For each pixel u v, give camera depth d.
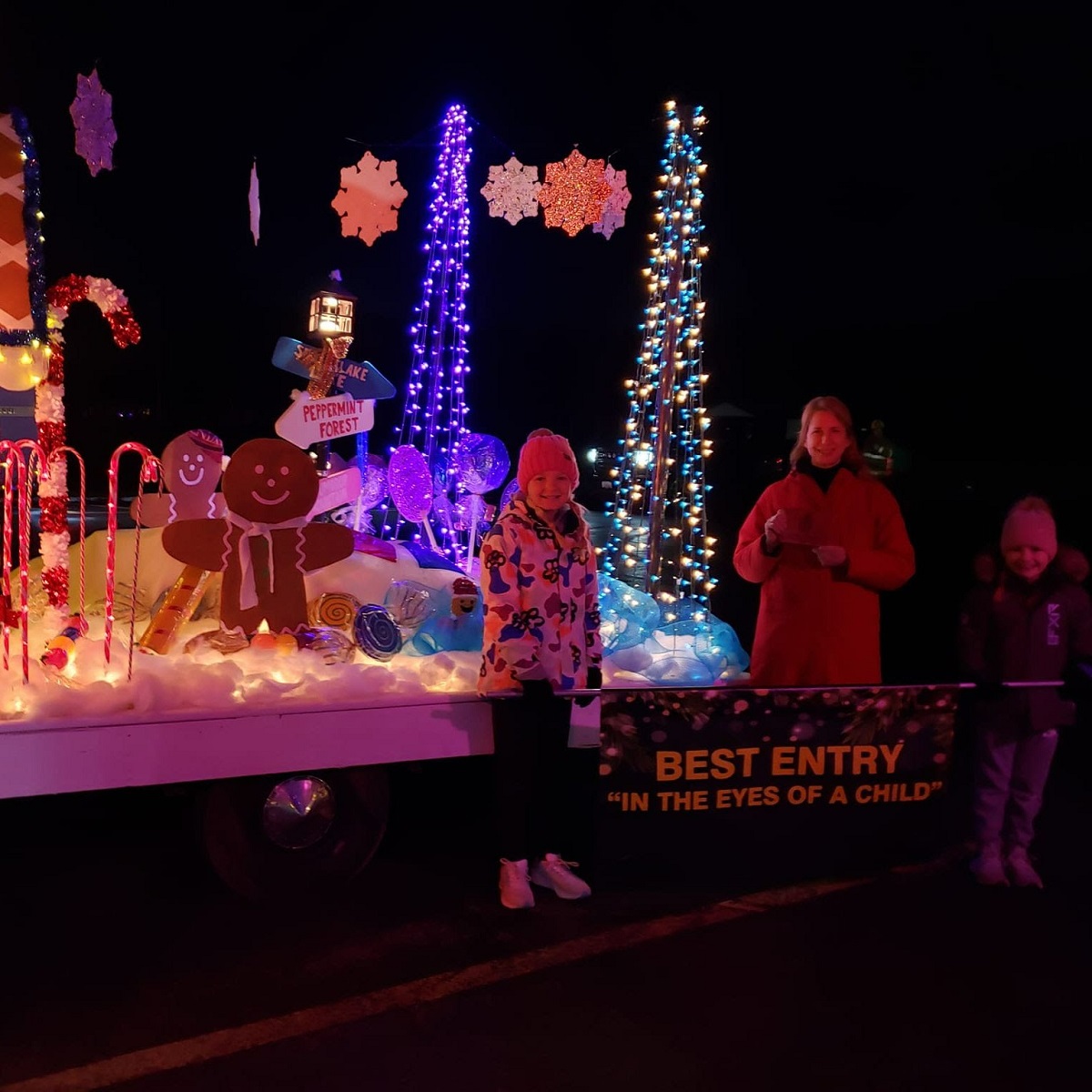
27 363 3.79
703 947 3.28
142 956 3.18
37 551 9.08
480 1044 2.73
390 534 6.29
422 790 4.71
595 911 3.53
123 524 12.67
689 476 5.06
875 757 3.64
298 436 4.72
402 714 3.58
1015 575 3.76
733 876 3.61
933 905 3.62
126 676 3.48
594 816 3.54
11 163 3.72
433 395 5.88
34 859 3.92
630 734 3.50
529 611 3.52
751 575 3.94
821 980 3.10
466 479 5.54
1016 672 3.73
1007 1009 2.96
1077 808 4.67
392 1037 2.75
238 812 3.49
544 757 3.63
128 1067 2.60
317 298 4.78
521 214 4.76
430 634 4.27
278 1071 2.59
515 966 3.14
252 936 3.32
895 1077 2.62
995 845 3.81
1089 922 3.52
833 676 3.80
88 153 3.70
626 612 4.59
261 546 3.83
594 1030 2.80
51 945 3.24
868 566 3.73
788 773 3.60
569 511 3.60
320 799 3.60
